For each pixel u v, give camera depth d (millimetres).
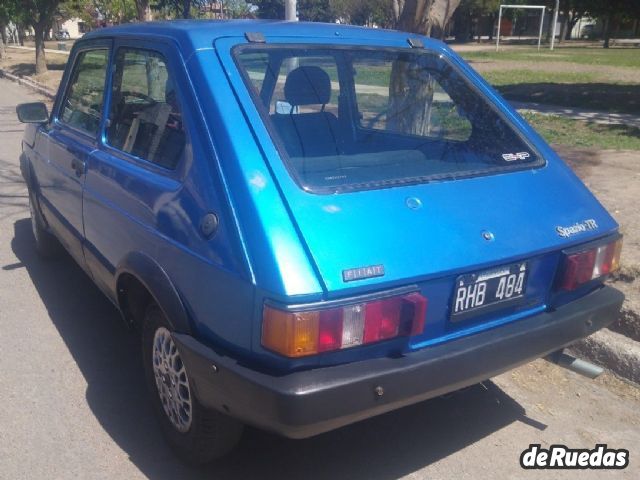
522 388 3922
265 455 3273
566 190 3211
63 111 4742
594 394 3859
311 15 41969
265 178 2578
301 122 3184
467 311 2713
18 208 7453
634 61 29359
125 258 3164
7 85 23156
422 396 2582
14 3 22875
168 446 3293
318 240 2451
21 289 5215
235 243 2490
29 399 3715
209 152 2707
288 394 2318
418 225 2652
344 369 2426
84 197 3848
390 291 2471
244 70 2918
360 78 3441
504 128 3461
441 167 3098
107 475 3105
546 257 2920
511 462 3262
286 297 2324
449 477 3145
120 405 3668
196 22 3449
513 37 63875
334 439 3420
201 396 2682
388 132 3514
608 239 3141
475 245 2697
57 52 38812
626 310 4078
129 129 3516
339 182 2756
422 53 3617
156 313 3090
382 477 3135
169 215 2854
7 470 3131
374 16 36719
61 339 4418
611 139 9750
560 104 14234
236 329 2496
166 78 3104
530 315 2959
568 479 3150
